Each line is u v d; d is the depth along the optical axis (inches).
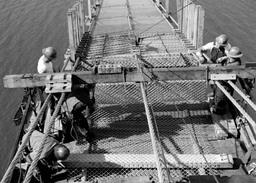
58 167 242.1
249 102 218.7
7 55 691.4
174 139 276.1
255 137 262.7
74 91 259.6
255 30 745.0
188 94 318.0
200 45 379.6
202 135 281.0
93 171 243.8
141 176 226.7
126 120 303.0
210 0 933.2
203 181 180.9
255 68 253.3
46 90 241.4
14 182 226.2
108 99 321.7
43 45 727.1
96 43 426.9
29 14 890.7
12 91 598.5
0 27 816.9
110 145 272.2
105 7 617.0
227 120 287.7
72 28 368.2
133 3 637.3
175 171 235.9
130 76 252.7
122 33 462.6
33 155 220.4
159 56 372.5
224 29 754.2
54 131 276.1
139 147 267.9
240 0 933.8
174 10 810.2
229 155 240.2
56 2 972.6
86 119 273.4
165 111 313.3
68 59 361.4
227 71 253.3
